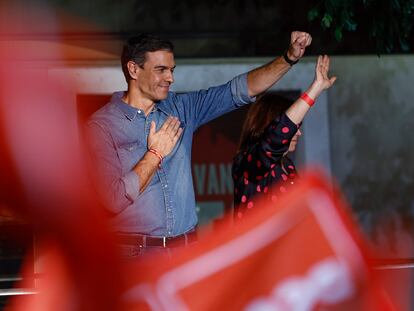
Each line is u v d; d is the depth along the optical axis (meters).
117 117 6.23
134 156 6.21
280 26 11.05
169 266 6.21
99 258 6.46
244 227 6.35
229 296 6.27
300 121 6.20
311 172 11.20
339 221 7.02
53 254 7.43
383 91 11.43
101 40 10.76
